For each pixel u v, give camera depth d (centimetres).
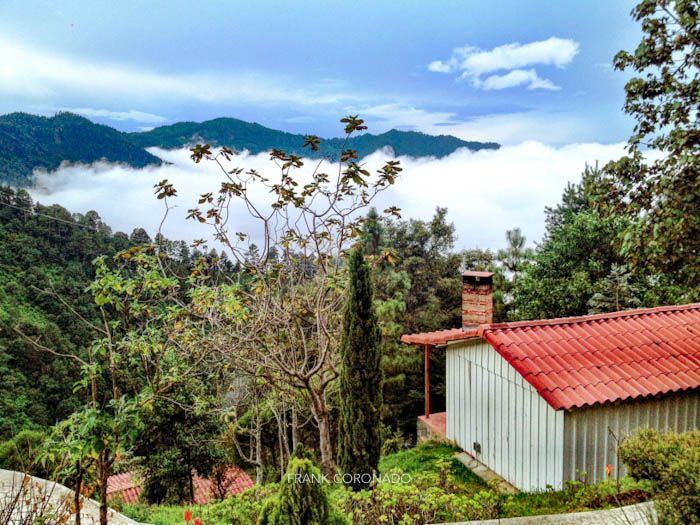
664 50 821
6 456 924
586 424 876
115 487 1633
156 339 714
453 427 1202
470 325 1105
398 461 1179
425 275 3288
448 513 664
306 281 914
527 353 943
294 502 465
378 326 830
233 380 1048
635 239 845
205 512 847
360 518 644
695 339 1016
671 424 930
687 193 759
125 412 544
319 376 906
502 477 1022
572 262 2392
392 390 2448
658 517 477
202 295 845
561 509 649
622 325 1062
